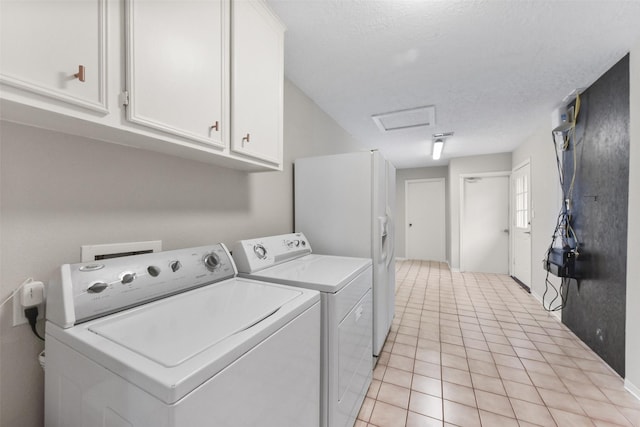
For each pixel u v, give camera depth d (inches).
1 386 31.5
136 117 31.7
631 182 66.7
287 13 57.2
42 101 24.9
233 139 46.4
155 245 46.8
